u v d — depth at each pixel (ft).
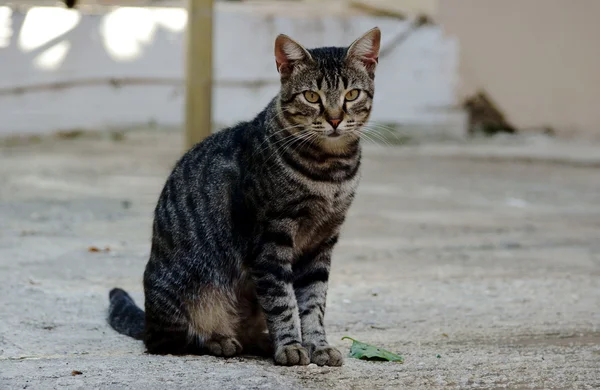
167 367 19.60
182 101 68.49
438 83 72.95
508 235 37.86
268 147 20.21
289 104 20.65
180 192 21.44
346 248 34.50
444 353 21.27
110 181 49.70
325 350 20.20
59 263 29.94
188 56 47.14
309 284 21.26
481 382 18.94
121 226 37.09
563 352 21.48
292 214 20.25
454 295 27.55
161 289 21.04
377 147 69.56
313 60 20.81
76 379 18.49
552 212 44.21
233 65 68.69
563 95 76.13
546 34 75.31
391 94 71.92
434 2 72.95
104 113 67.67
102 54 67.36
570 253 34.37
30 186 47.06
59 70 66.64
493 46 74.28
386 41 71.61
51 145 64.64
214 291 20.95
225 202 20.71
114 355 20.88
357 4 74.74
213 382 18.38
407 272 30.66
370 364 20.29
